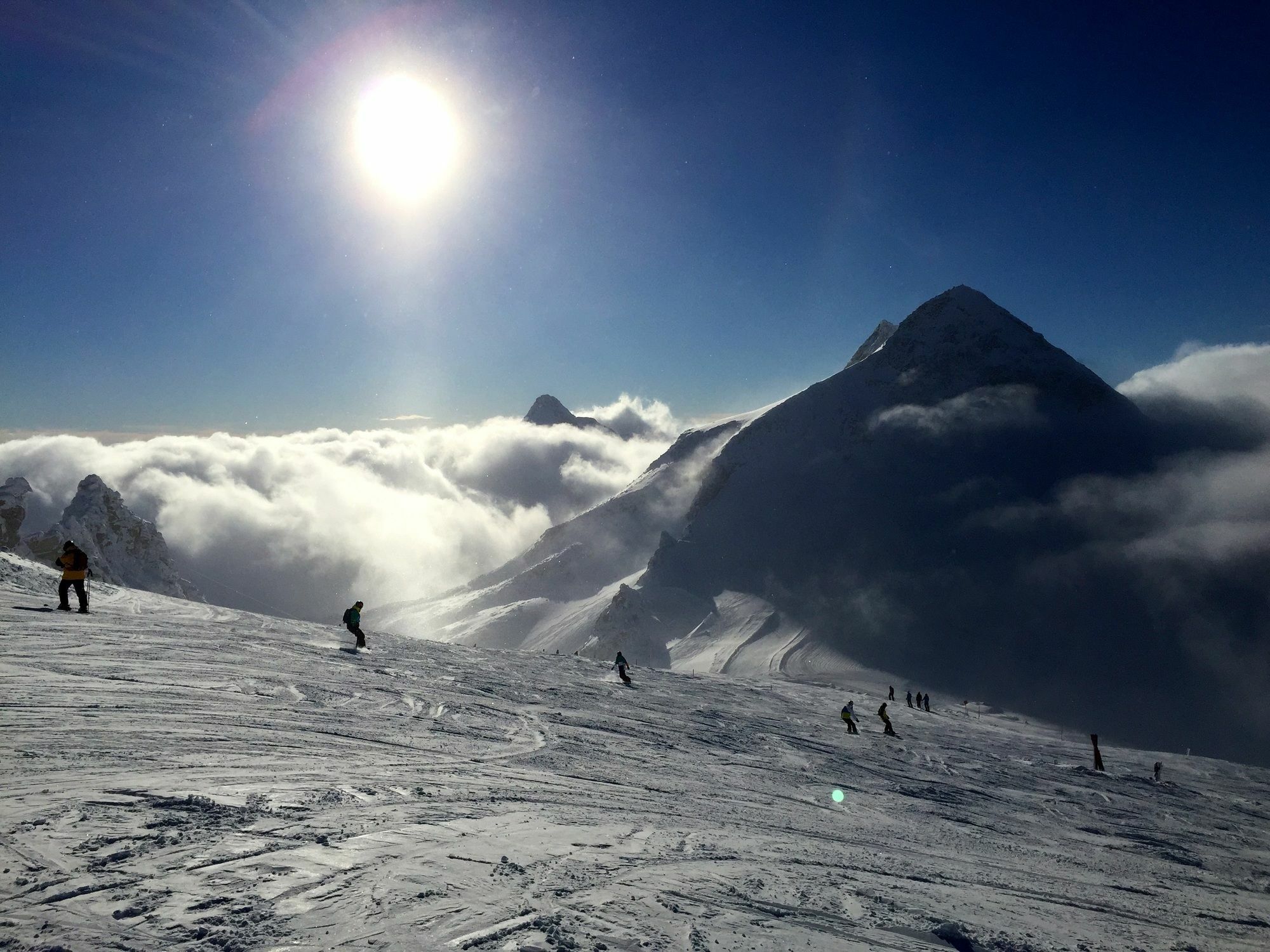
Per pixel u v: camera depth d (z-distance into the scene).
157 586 95.00
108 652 15.23
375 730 12.26
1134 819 22.05
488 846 6.43
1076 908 8.71
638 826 8.50
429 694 17.97
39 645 14.98
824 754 23.50
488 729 14.98
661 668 121.12
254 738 9.79
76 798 6.09
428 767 10.06
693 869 6.81
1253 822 25.02
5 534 68.56
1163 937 7.84
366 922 4.45
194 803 6.36
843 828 11.91
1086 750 42.94
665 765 15.08
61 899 4.27
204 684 13.39
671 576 160.38
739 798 12.98
